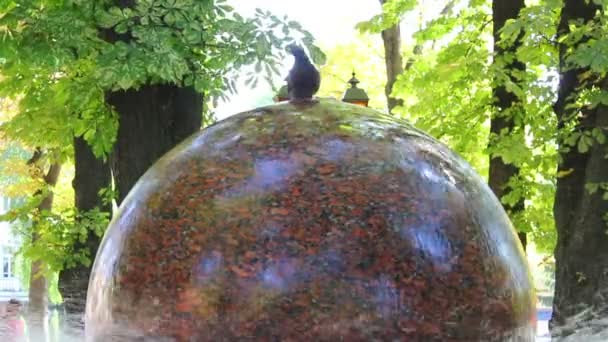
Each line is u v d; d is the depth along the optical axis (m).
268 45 8.09
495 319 2.86
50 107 10.80
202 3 8.26
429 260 2.75
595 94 9.15
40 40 8.49
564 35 9.95
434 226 2.82
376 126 3.15
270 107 3.33
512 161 10.71
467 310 2.77
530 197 11.46
